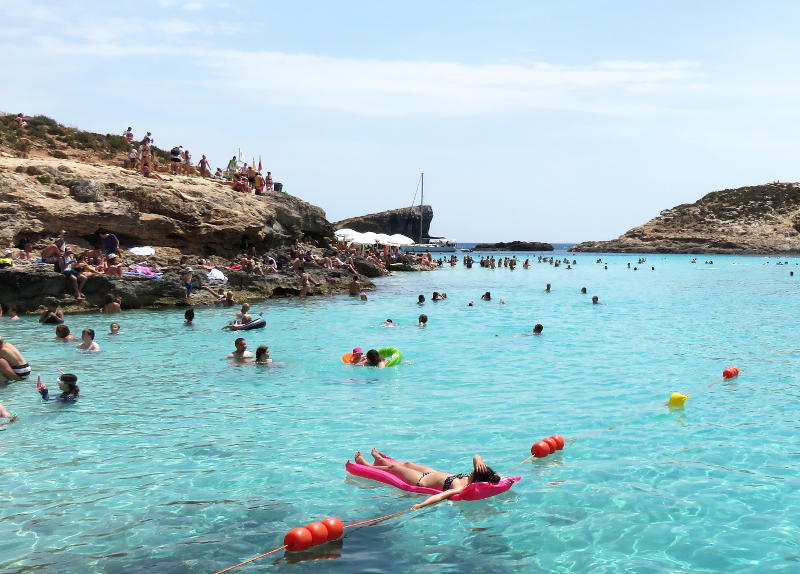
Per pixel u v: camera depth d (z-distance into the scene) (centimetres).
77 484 717
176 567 535
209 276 2778
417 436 884
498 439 871
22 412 1010
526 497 679
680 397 1045
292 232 3981
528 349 1609
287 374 1303
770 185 13950
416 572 526
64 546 572
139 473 751
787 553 549
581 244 14312
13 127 4075
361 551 565
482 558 550
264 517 635
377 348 1619
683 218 13625
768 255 11119
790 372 1314
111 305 2298
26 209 2633
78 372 1314
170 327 1967
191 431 912
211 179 4103
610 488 700
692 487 698
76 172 2997
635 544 571
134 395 1124
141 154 3416
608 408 1032
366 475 736
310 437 883
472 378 1266
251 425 940
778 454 802
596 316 2325
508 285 3916
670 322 2147
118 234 2891
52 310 2136
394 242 5522
